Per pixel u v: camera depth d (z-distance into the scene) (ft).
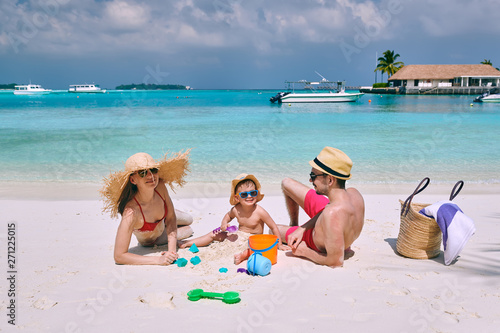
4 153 45.68
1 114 109.81
